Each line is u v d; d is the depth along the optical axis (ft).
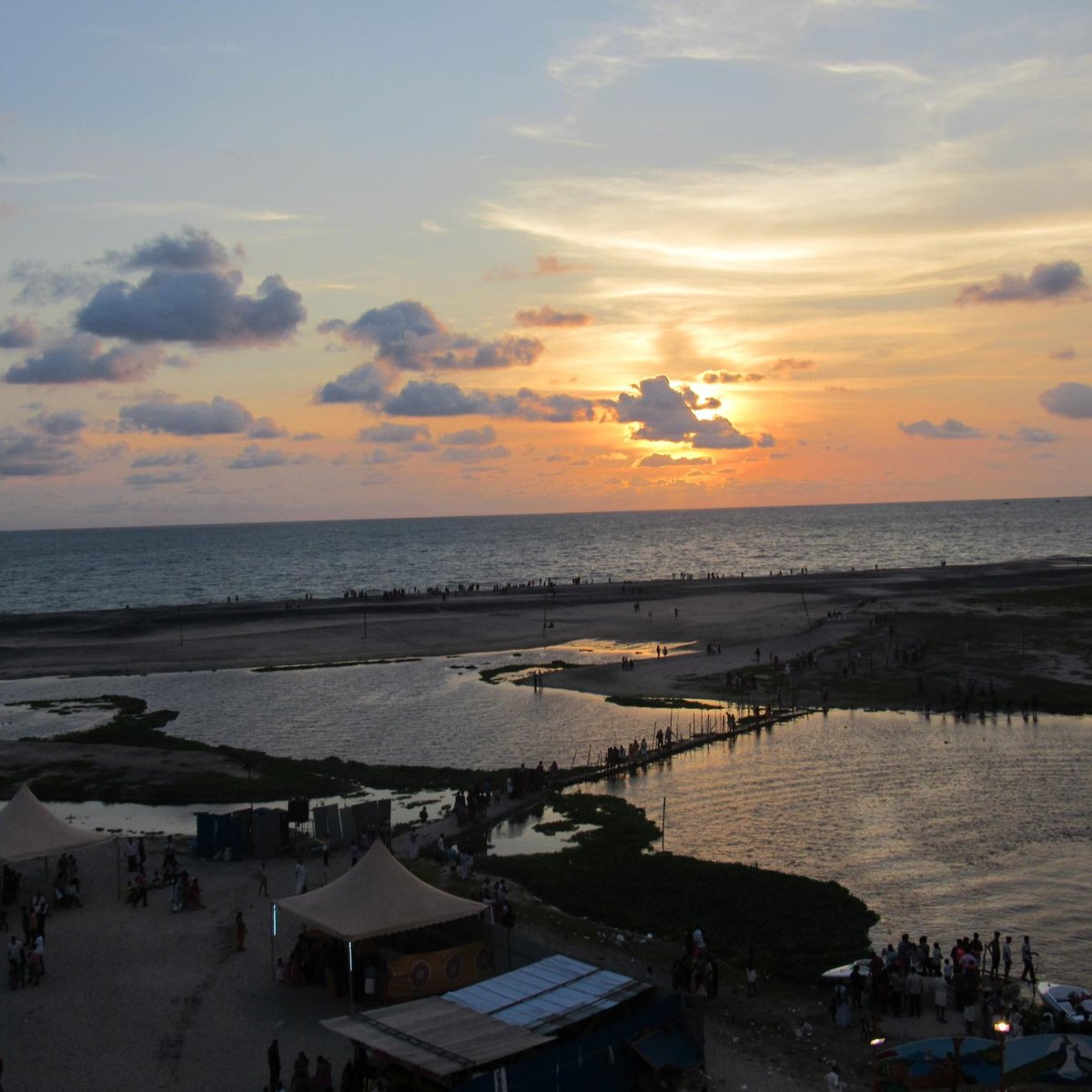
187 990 112.47
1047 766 217.15
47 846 137.59
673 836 176.96
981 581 637.71
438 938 118.52
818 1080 92.17
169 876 152.35
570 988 95.96
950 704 283.18
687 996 94.22
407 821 190.08
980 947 117.29
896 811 187.73
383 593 643.86
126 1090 91.09
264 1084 92.22
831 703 290.15
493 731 271.28
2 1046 99.45
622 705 297.94
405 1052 82.64
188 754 247.09
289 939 127.34
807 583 650.84
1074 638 381.40
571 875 155.53
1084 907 139.95
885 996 107.14
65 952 123.85
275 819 166.40
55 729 287.48
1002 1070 86.74
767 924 134.82
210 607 603.26
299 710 306.14
